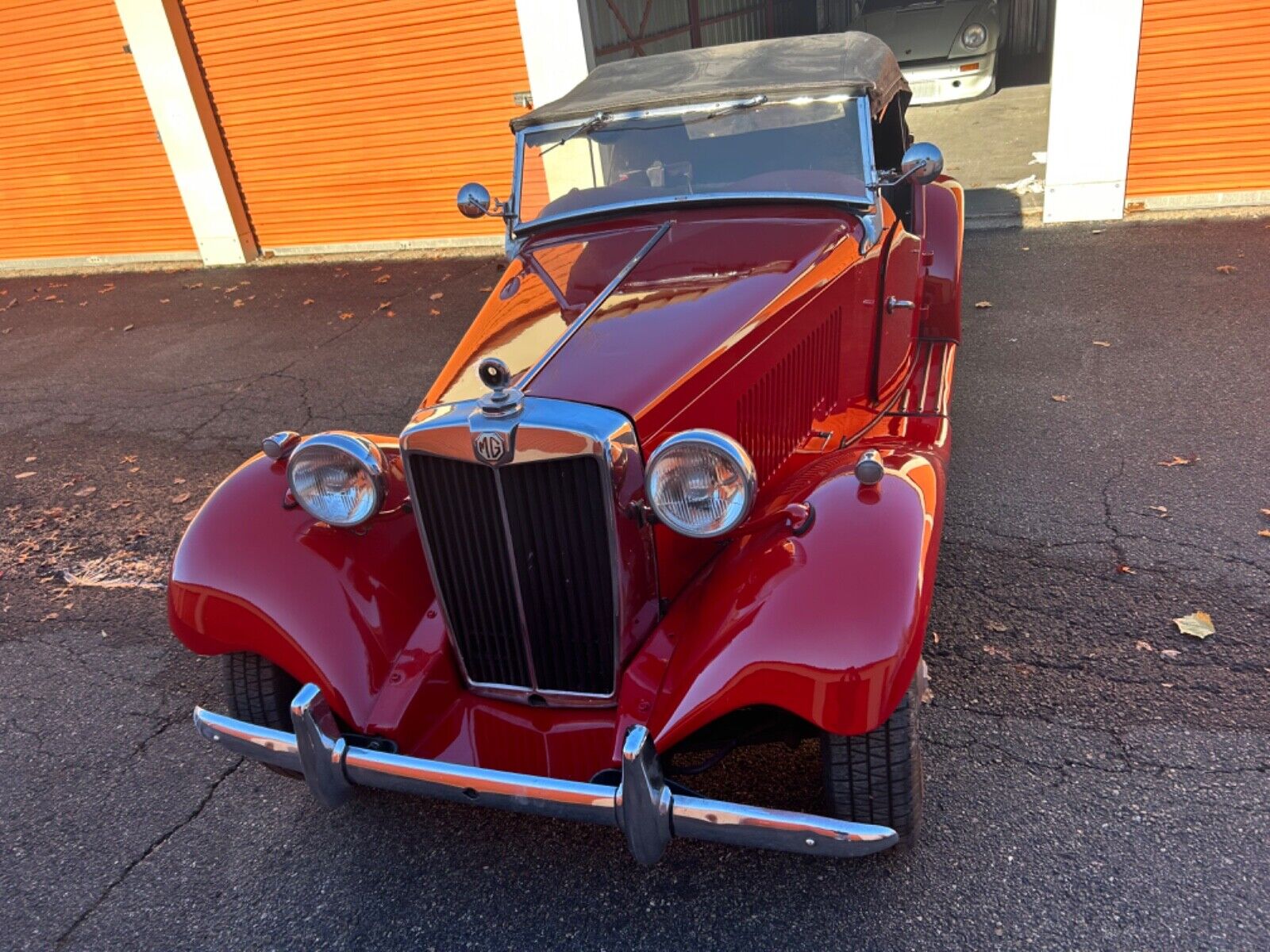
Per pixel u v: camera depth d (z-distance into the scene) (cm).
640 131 397
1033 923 261
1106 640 367
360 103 1053
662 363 285
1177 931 254
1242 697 332
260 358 841
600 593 275
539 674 293
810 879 284
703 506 256
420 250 1123
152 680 416
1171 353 610
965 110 1334
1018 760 316
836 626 241
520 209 419
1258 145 817
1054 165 864
